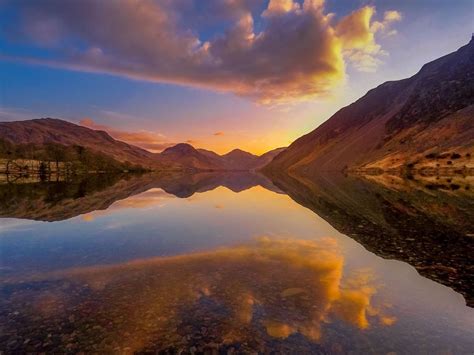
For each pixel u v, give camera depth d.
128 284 10.33
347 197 40.81
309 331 7.22
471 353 6.29
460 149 113.81
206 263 12.61
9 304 8.88
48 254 14.37
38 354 6.52
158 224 22.33
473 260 12.53
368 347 6.56
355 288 9.74
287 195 46.69
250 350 6.52
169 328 7.45
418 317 7.80
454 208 28.00
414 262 12.34
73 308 8.58
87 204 35.31
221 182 96.62
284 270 11.59
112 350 6.62
